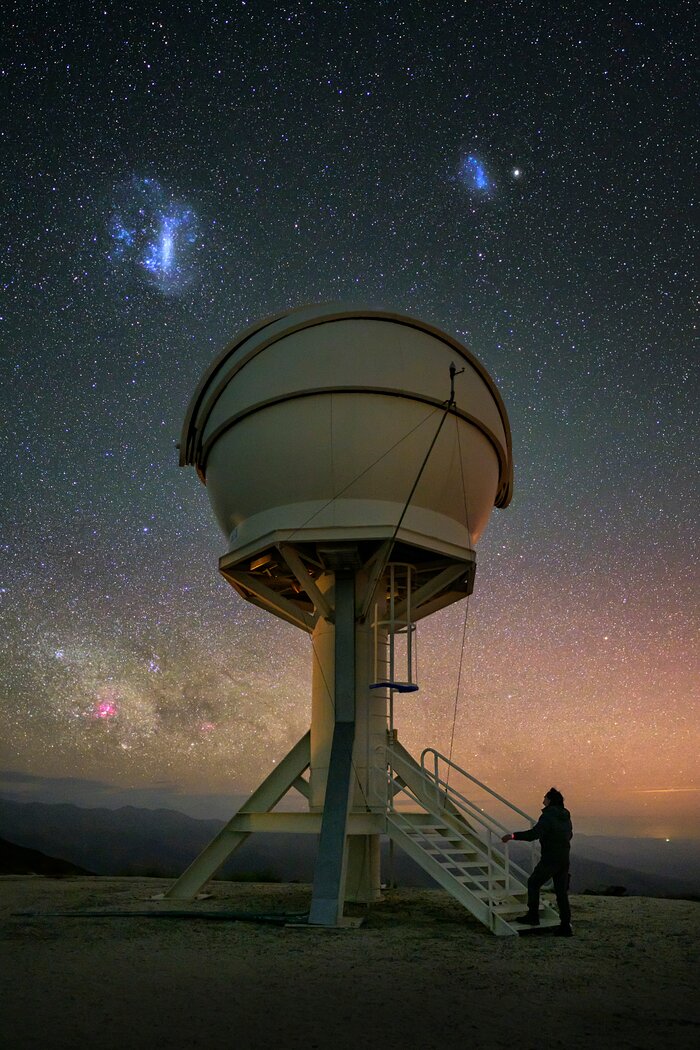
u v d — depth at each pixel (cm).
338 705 1678
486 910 1369
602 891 2406
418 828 1572
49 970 1002
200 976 970
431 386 1712
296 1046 696
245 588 1948
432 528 1702
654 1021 789
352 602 1731
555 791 1416
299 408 1689
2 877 2575
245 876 2638
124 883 2294
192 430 1955
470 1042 714
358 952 1141
